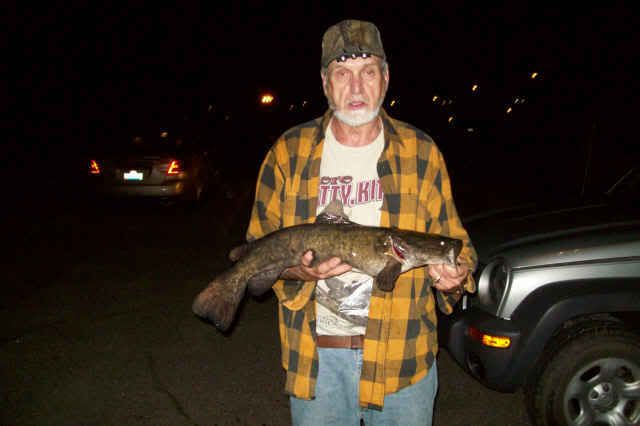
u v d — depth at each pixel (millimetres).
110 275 6914
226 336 5227
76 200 11867
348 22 2248
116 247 8227
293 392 2338
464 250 2322
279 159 2395
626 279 3338
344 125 2311
